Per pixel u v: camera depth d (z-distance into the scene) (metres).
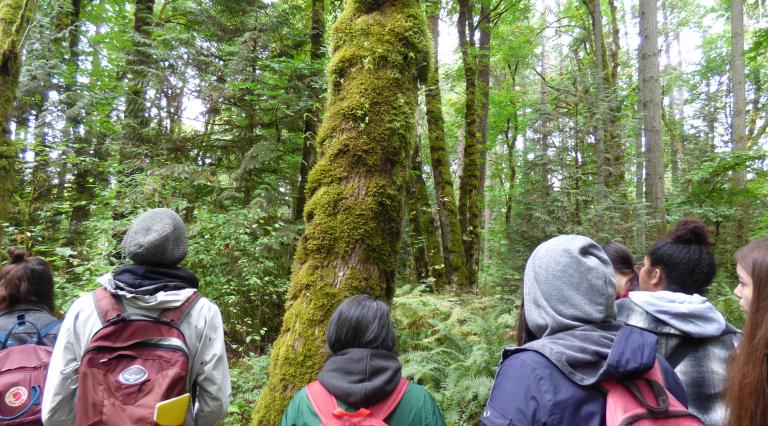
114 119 9.74
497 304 5.50
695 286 2.16
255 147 8.01
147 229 2.04
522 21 15.36
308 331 2.32
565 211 8.94
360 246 2.39
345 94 2.60
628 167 11.19
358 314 1.58
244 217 6.75
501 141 18.36
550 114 9.58
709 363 1.86
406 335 4.95
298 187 9.02
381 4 2.75
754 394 1.18
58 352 1.92
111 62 10.87
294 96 8.05
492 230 13.73
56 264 5.37
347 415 1.43
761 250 1.30
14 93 5.88
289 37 8.98
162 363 1.82
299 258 2.53
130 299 1.93
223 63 8.90
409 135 2.61
